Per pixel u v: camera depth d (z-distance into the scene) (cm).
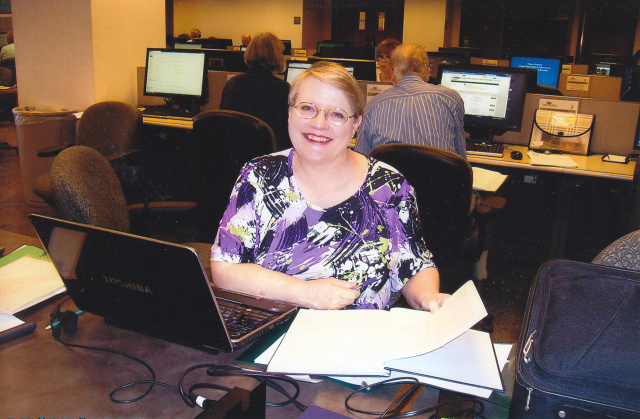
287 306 105
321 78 117
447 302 105
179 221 352
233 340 91
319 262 125
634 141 299
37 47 400
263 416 80
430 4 1040
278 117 329
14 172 483
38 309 108
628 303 82
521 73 313
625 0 1059
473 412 79
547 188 331
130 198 329
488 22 1121
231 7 1102
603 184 285
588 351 72
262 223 127
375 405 84
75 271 97
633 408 65
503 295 277
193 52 393
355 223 126
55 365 90
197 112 397
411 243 131
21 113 367
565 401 68
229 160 278
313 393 86
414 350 89
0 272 120
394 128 251
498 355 97
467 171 194
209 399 79
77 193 150
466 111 329
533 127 320
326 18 1128
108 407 80
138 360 92
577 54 1109
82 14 383
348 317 101
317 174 125
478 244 228
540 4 1108
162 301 90
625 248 127
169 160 400
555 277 92
